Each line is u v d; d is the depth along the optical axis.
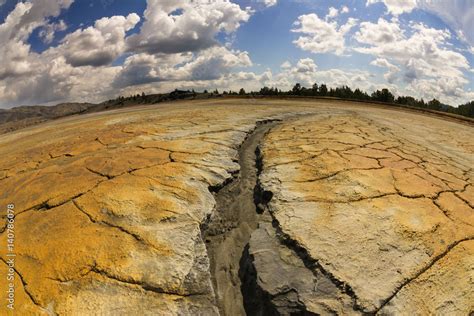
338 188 5.00
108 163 5.91
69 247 3.54
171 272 3.31
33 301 2.92
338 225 4.05
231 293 3.61
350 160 6.27
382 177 5.51
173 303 3.04
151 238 3.72
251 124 9.65
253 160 6.88
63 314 2.81
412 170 6.00
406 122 13.72
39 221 4.11
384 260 3.50
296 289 3.28
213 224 4.58
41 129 15.12
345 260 3.49
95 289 3.05
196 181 5.18
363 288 3.16
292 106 17.36
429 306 3.02
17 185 5.46
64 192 4.78
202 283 3.33
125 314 2.86
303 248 3.68
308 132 8.85
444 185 5.39
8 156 8.05
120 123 11.51
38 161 6.89
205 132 8.41
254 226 4.66
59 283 3.10
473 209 4.62
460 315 2.98
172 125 9.62
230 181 5.68
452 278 3.31
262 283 3.39
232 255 4.13
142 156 6.22
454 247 3.72
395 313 2.93
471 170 6.59
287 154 6.64
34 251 3.54
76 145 7.89
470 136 11.55
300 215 4.29
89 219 4.04
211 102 24.25
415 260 3.51
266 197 5.04
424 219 4.24
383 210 4.40
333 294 3.17
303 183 5.20
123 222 3.97
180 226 4.02
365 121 11.92
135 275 3.22
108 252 3.47
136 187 4.81
